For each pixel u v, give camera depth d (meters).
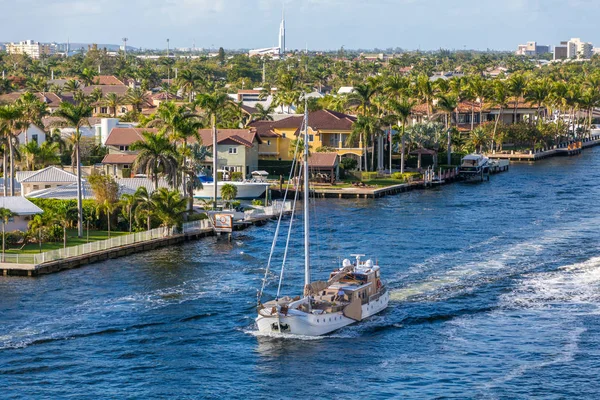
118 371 78.31
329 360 80.56
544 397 71.88
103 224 137.50
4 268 110.06
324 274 111.25
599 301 96.44
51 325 89.81
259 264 117.31
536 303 96.31
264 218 151.75
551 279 106.38
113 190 137.12
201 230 137.38
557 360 79.31
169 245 130.75
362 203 175.50
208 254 124.06
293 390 74.12
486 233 138.12
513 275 108.69
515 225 145.50
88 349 83.38
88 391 74.00
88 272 112.00
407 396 72.50
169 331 88.44
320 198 184.12
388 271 112.00
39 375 77.19
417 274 110.12
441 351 82.38
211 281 107.56
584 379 75.25
